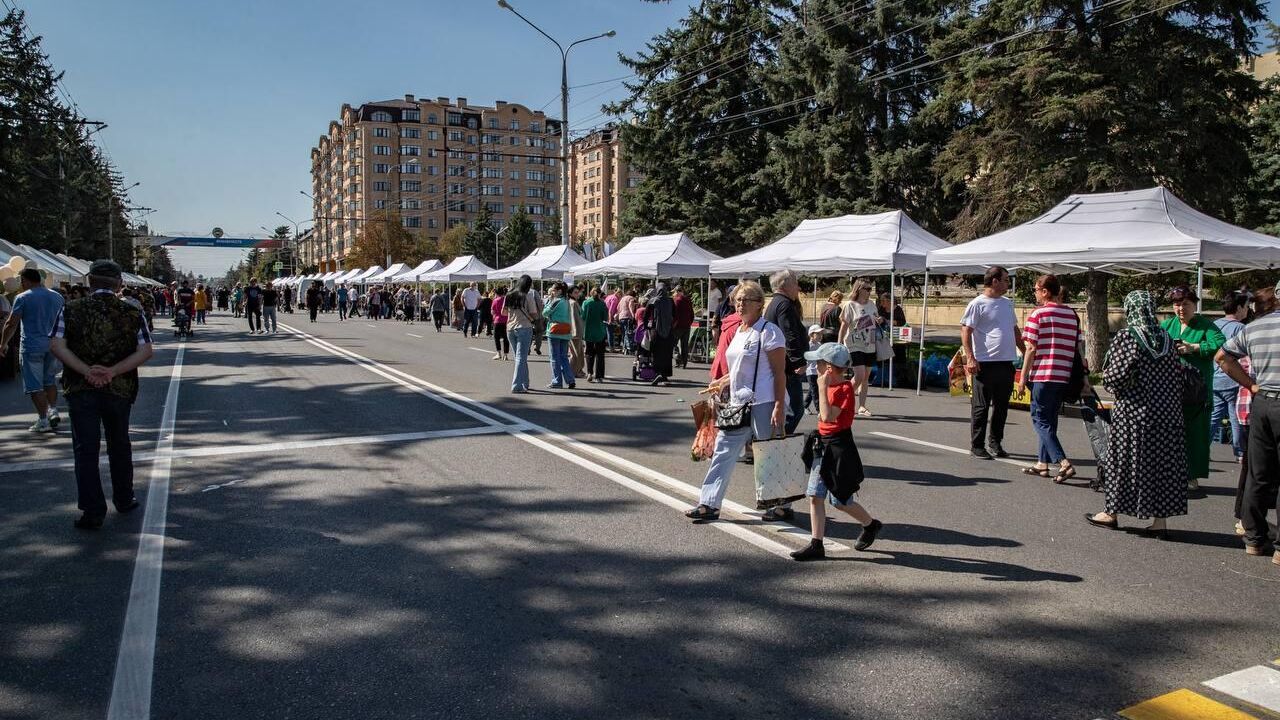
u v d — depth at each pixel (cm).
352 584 441
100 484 541
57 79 3525
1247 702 321
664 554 493
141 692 324
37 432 893
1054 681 336
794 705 316
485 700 319
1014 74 1848
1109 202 1194
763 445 528
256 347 2133
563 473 701
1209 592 438
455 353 1955
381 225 8812
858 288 1054
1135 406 530
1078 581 453
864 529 499
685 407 1110
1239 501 529
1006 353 779
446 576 454
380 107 12975
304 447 806
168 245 12388
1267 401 490
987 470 737
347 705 315
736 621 395
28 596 421
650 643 370
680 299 1727
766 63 3334
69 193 4447
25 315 887
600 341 1428
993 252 1189
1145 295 533
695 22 3503
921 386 1401
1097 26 1831
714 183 3478
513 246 8938
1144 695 326
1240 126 1902
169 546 502
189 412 1022
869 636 379
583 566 471
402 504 600
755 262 1652
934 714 309
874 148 2862
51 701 317
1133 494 530
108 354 539
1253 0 1778
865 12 2894
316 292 3809
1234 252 1005
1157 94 1797
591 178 11912
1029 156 1848
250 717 306
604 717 306
